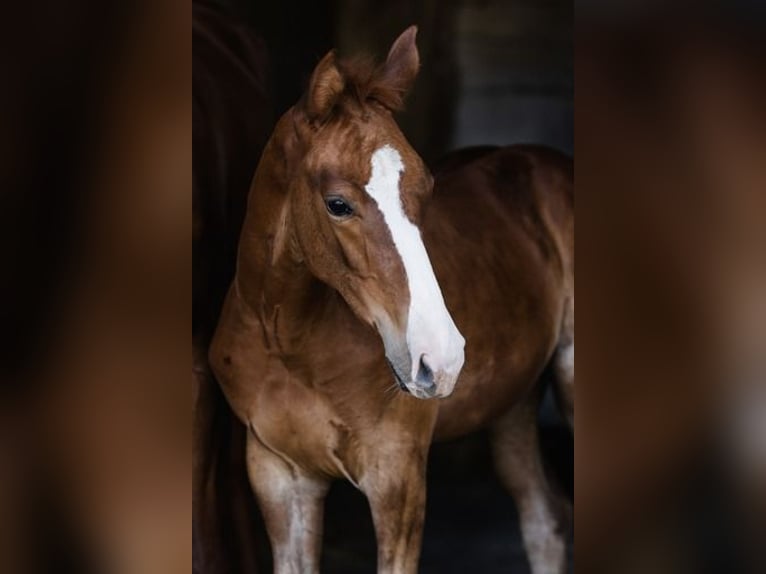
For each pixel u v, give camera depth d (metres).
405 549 3.61
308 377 3.51
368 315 3.02
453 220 4.16
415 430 3.58
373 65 3.25
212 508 4.25
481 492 6.43
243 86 4.50
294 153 3.24
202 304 4.11
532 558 4.84
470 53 6.70
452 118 6.73
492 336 4.04
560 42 6.77
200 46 4.41
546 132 6.79
